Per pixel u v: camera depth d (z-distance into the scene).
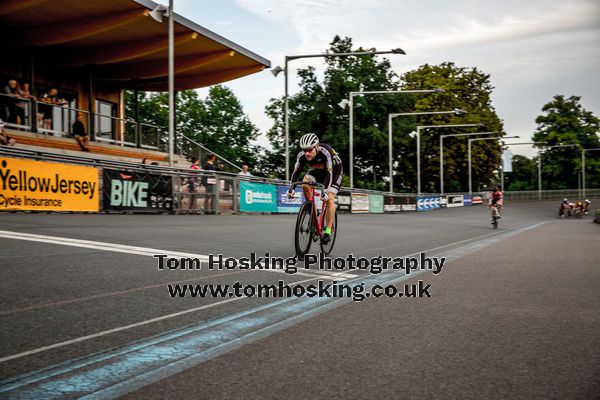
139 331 3.75
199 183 17.88
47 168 12.41
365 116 51.34
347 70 51.94
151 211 15.80
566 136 87.44
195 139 59.66
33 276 5.46
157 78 29.08
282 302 4.87
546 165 90.94
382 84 51.81
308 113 52.03
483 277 6.63
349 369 3.01
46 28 21.84
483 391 2.69
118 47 24.22
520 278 6.56
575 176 91.06
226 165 29.89
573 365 3.10
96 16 21.27
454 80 61.31
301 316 4.33
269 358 3.20
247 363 3.10
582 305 4.86
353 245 10.64
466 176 66.31
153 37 23.72
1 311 4.12
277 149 57.38
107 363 3.07
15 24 21.80
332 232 8.50
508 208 60.16
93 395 2.60
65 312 4.17
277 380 2.82
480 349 3.42
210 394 2.62
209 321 4.09
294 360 3.16
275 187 22.27
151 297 4.84
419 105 59.81
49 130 20.52
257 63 28.64
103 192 14.08
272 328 3.93
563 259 8.84
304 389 2.69
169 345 3.44
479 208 53.62
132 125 25.50
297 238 7.54
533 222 30.41
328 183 7.67
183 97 60.72
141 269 6.24
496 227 21.58
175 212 16.81
